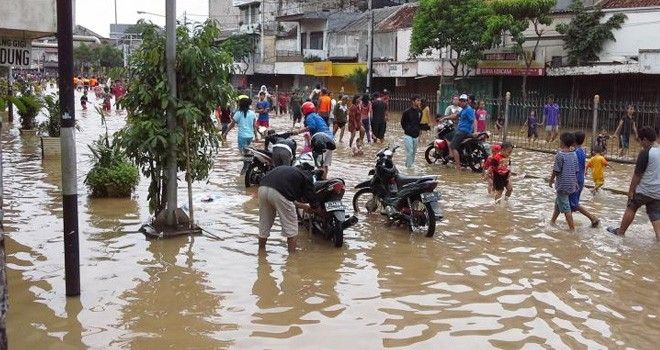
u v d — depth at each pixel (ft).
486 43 97.45
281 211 25.30
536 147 68.13
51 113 51.11
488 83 106.52
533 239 28.43
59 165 47.60
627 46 88.53
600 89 92.43
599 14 90.33
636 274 23.56
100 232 28.12
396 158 56.03
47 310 19.13
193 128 28.14
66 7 18.93
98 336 17.38
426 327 18.43
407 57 126.11
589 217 30.83
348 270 23.68
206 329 18.01
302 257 25.26
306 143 39.65
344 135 78.33
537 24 99.55
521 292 21.52
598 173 39.96
